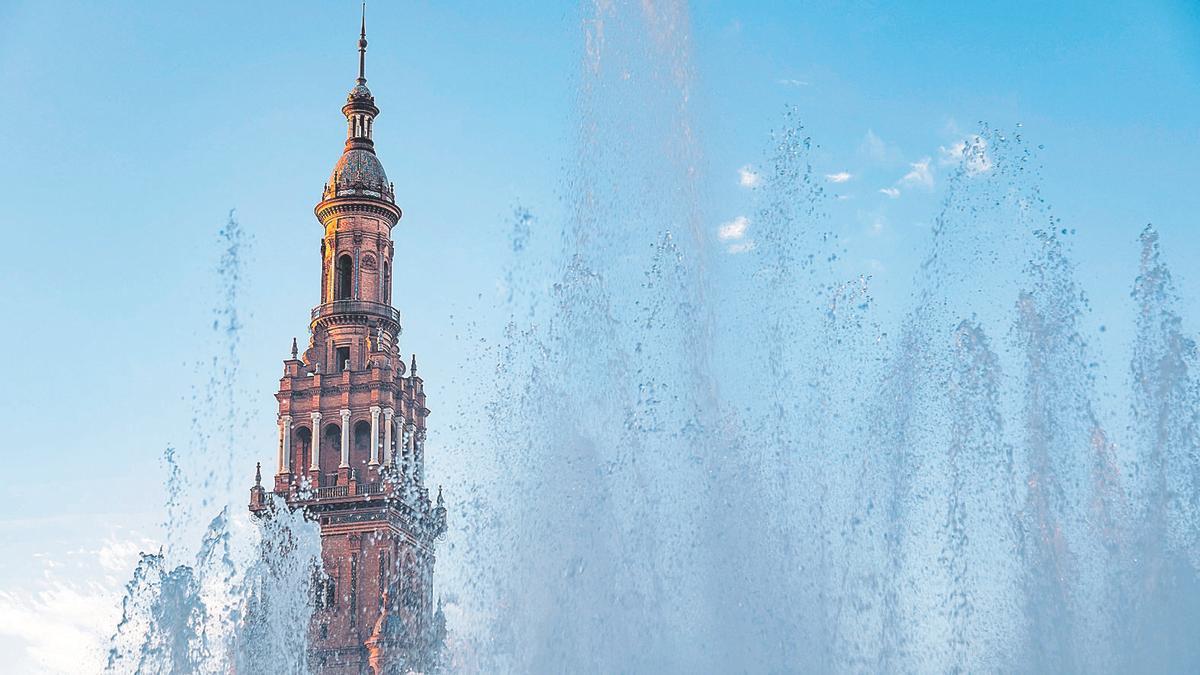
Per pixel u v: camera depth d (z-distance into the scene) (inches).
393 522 4813.0
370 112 5428.2
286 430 4923.7
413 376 5108.3
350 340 5054.1
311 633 4564.5
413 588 4854.8
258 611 2896.2
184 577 2049.7
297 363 5009.8
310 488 4815.5
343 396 4928.6
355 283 5128.0
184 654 2021.4
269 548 4542.3
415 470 5059.1
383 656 4446.4
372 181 5260.8
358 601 4680.1
